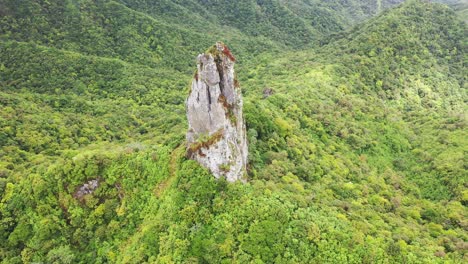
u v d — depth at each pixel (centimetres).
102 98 13950
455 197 7444
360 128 9444
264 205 4925
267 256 4462
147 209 5456
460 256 5266
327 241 4706
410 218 6444
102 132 10888
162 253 4684
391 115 11125
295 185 5738
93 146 9419
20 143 9488
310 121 8538
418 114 11781
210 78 5038
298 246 4569
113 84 14825
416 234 5703
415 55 14162
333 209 5522
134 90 14350
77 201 5919
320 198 5766
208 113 5147
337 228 4928
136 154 6172
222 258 4484
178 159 5478
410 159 9188
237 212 4878
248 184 5312
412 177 8475
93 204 5828
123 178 5875
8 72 14125
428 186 8031
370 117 10300
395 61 13712
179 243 4594
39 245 5709
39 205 5962
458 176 7819
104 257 5431
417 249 5075
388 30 14588
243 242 4584
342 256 4581
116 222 5625
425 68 14025
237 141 5400
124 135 10856
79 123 11175
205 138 5194
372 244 4844
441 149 9212
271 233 4606
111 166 6019
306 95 9975
